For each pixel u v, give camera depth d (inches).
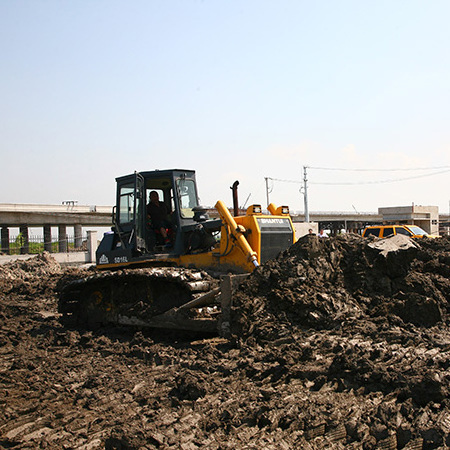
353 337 234.5
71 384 235.0
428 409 167.0
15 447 171.5
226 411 179.3
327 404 177.9
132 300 335.0
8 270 785.6
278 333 246.7
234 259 318.7
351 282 283.9
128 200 370.9
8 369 261.9
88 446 169.2
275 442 159.0
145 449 161.0
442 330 240.8
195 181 365.7
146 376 236.7
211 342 280.2
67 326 367.9
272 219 338.0
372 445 153.5
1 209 1512.1
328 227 2486.5
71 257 1125.7
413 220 2284.7
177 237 345.4
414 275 277.6
